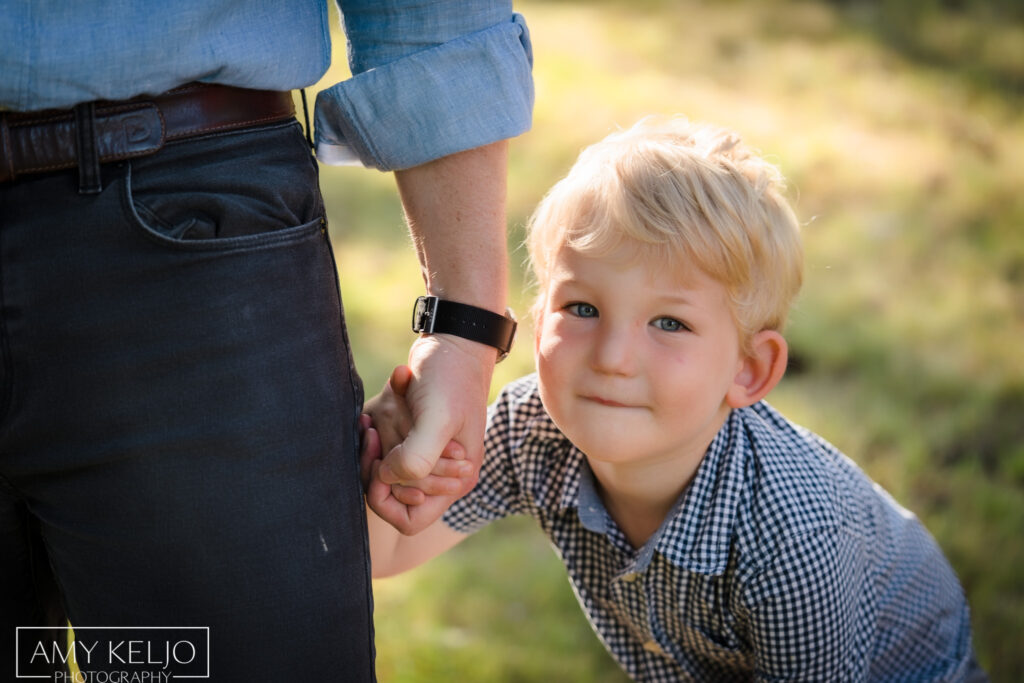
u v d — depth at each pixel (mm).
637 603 1494
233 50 1019
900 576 1563
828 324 3504
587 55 6375
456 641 2111
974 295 3754
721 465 1373
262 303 1045
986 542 2375
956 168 4922
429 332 1199
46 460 1029
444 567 2369
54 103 965
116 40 960
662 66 6309
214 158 1036
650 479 1386
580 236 1271
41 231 983
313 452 1085
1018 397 3096
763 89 6031
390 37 1165
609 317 1251
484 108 1166
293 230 1073
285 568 1072
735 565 1359
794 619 1343
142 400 1017
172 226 1009
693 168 1285
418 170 1201
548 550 2455
